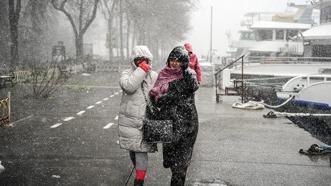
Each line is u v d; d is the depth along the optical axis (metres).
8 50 53.56
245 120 14.12
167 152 6.10
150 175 7.42
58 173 7.42
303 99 20.39
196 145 10.10
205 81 28.34
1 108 14.82
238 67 29.95
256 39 41.53
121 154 8.88
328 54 31.06
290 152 9.52
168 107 6.00
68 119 13.57
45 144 9.73
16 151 9.00
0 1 52.91
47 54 65.56
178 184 6.11
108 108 16.56
